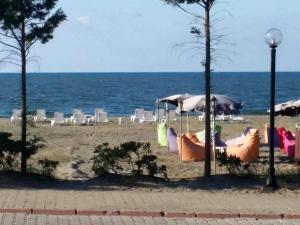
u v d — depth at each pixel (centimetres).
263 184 1501
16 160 1738
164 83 15025
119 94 9812
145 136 3256
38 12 1580
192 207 1244
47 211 1182
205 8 1570
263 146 2777
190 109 2058
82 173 1805
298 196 1391
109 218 1149
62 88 12188
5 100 8144
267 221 1146
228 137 3238
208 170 1581
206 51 1588
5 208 1196
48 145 2759
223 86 13012
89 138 3130
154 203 1277
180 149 2283
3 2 1522
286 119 4456
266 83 15050
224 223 1123
